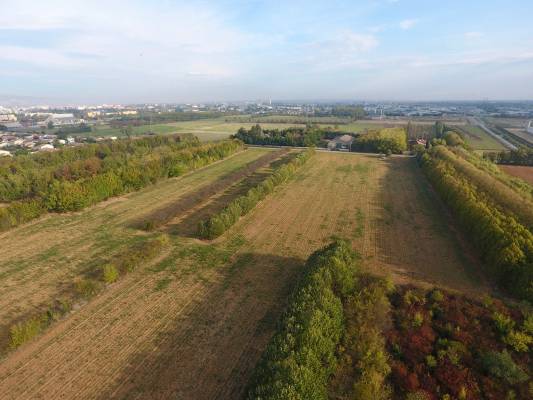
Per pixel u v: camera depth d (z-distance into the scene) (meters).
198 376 22.48
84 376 22.59
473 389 20.69
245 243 42.94
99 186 59.16
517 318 26.30
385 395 19.92
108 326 27.56
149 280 34.34
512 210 42.72
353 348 22.48
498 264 32.50
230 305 30.17
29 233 46.28
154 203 59.31
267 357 20.80
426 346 23.80
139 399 20.81
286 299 30.86
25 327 25.91
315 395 18.23
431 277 34.25
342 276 28.20
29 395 21.19
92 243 43.06
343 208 56.50
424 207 56.84
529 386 20.56
